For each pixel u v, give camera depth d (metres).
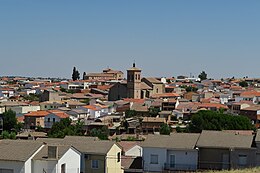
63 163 45.03
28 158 43.22
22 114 149.38
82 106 157.62
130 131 118.31
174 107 156.25
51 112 134.00
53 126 116.12
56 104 167.38
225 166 52.31
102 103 175.12
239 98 182.62
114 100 197.25
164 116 139.25
